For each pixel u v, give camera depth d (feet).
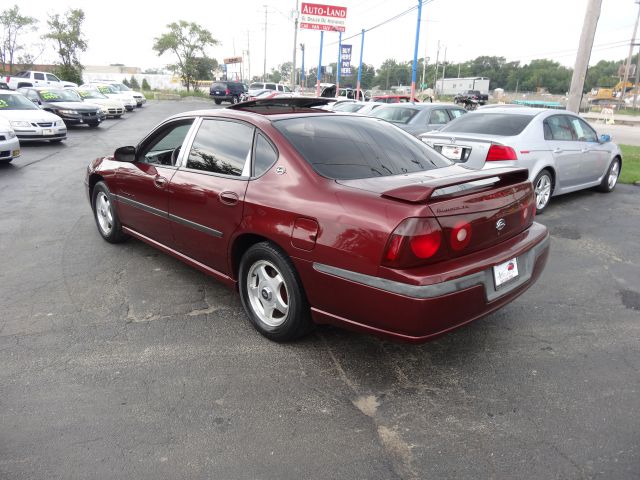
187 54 195.83
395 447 8.27
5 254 17.17
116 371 10.34
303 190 10.21
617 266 16.85
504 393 9.73
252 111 12.64
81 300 13.64
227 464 7.86
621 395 9.68
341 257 9.34
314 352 11.14
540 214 23.82
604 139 26.76
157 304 13.46
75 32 137.59
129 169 15.55
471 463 7.91
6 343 11.37
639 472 7.69
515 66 437.17
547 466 7.82
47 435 8.44
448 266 9.07
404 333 9.00
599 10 37.91
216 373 10.31
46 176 32.01
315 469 7.77
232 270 12.12
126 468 7.74
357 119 13.01
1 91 48.67
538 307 13.60
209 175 12.40
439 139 23.17
